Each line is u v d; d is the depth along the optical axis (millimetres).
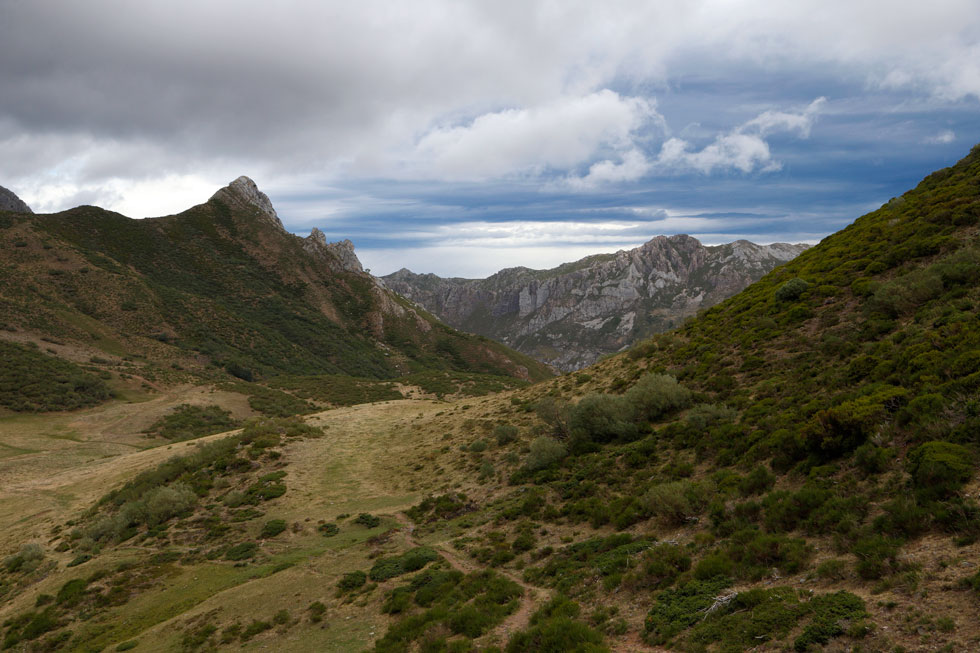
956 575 7793
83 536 32312
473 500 27672
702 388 28844
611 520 19016
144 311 152750
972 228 28594
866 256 34062
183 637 17719
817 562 10414
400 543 23438
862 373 19750
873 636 7258
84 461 63906
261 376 145750
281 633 16578
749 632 8672
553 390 46375
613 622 11406
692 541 14367
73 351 111688
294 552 24531
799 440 16359
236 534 28172
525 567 17609
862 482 12797
